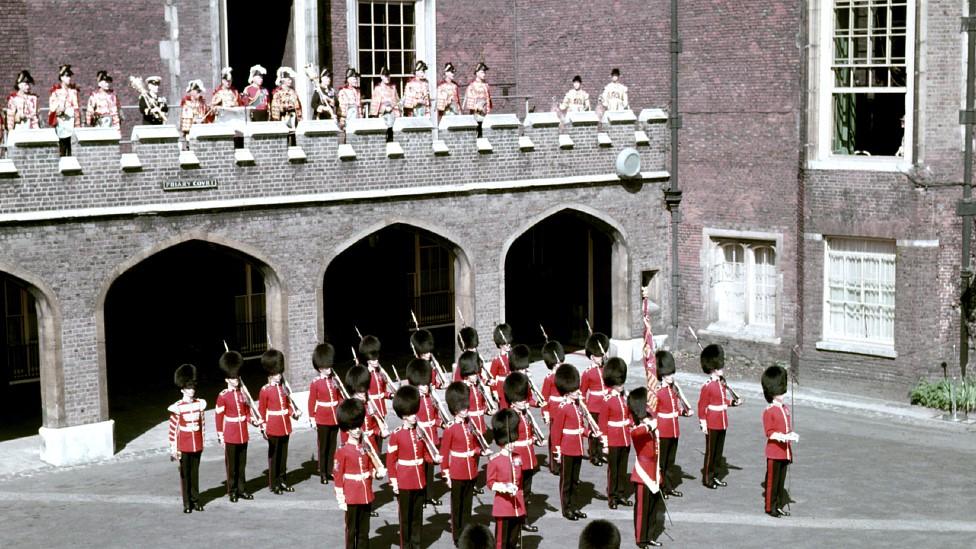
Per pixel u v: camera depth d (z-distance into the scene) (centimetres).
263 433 1839
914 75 2384
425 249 3128
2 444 2222
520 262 3128
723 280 2808
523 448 1731
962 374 2433
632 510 1802
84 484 1966
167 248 2184
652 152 2809
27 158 2006
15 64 2430
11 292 2539
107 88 2239
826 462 2023
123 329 2695
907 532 1670
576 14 2997
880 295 2500
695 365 2788
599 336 2000
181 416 1778
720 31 2712
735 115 2706
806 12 2525
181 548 1634
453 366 2930
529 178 2616
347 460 1552
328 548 1628
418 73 2650
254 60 2797
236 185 2233
